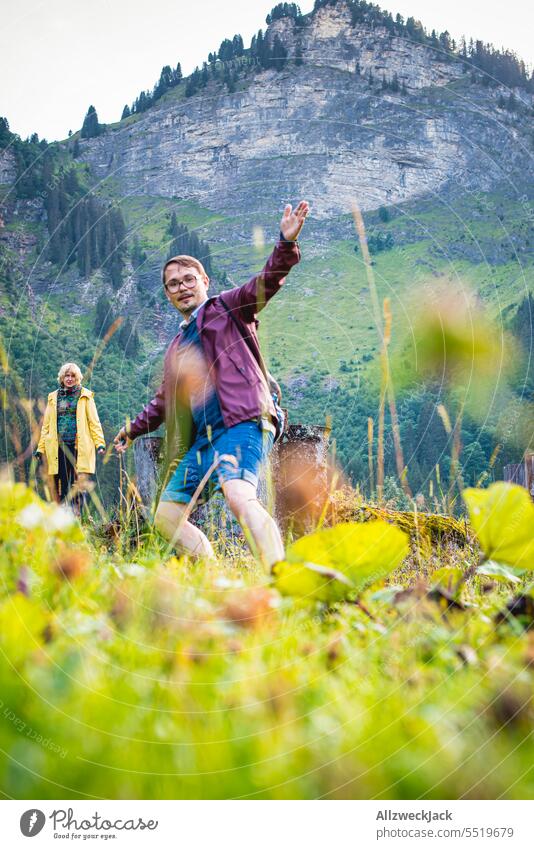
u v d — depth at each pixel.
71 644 1.21
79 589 1.80
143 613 1.64
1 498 2.15
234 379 3.95
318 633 1.73
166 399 4.14
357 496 5.02
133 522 3.99
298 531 5.02
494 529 1.89
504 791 0.88
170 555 3.65
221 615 1.71
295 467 5.08
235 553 3.93
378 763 0.89
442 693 1.23
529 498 1.87
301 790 0.85
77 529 2.20
